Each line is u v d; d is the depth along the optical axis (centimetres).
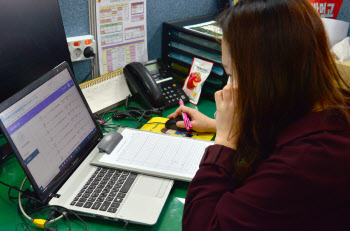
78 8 99
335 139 43
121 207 65
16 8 77
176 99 112
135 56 122
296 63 44
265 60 44
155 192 69
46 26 85
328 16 127
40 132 67
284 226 45
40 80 70
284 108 47
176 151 82
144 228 63
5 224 64
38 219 64
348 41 114
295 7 43
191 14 136
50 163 68
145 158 79
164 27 126
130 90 114
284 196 44
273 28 43
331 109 46
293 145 45
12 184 74
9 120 60
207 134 94
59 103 74
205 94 118
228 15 48
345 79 51
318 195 43
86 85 100
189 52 120
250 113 50
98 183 71
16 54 79
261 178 47
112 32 110
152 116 106
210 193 55
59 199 66
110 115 105
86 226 64
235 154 57
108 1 105
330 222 45
